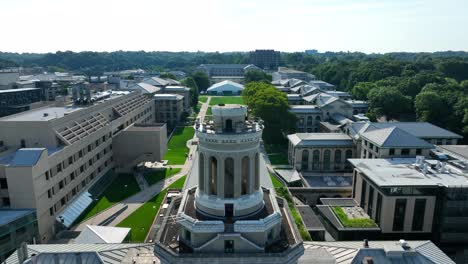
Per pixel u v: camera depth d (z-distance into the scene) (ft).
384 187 245.65
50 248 158.40
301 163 402.52
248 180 117.19
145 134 392.06
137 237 257.14
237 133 110.83
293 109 557.33
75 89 402.31
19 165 241.35
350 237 254.47
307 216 265.54
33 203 245.45
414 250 150.71
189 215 117.70
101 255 147.74
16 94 650.02
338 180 374.43
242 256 105.70
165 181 370.53
